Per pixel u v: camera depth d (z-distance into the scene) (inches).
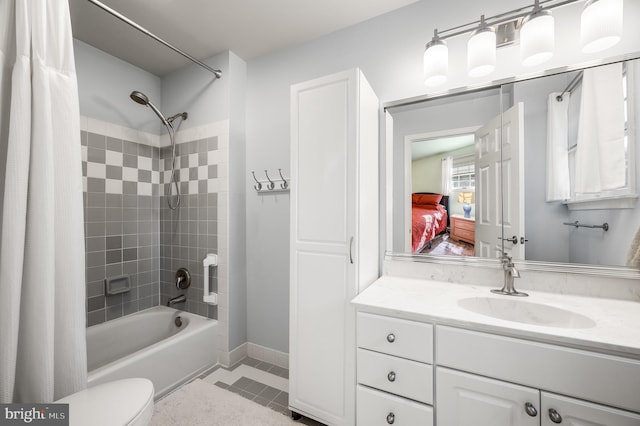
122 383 42.5
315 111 55.9
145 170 93.4
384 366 43.3
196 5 63.4
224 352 80.4
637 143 45.3
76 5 63.0
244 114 86.5
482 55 49.9
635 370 29.7
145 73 92.7
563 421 32.3
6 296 38.1
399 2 62.1
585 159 49.0
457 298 47.6
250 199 86.3
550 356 33.0
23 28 40.8
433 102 61.3
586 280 48.8
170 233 93.9
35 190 40.7
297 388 57.0
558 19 50.9
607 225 47.6
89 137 79.2
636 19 45.8
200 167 86.4
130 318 85.2
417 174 63.0
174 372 69.4
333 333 53.5
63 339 43.4
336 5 63.1
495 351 35.8
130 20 61.4
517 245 54.1
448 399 38.5
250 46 79.2
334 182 53.8
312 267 55.9
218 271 82.4
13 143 39.1
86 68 78.4
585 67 48.6
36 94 41.2
